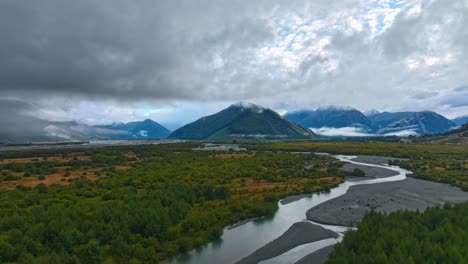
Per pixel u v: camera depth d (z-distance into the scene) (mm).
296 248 59531
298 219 76500
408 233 48031
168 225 62344
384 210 81875
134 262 50375
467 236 45906
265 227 70938
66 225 56406
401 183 122250
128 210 65625
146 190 89375
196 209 75812
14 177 119062
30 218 58938
